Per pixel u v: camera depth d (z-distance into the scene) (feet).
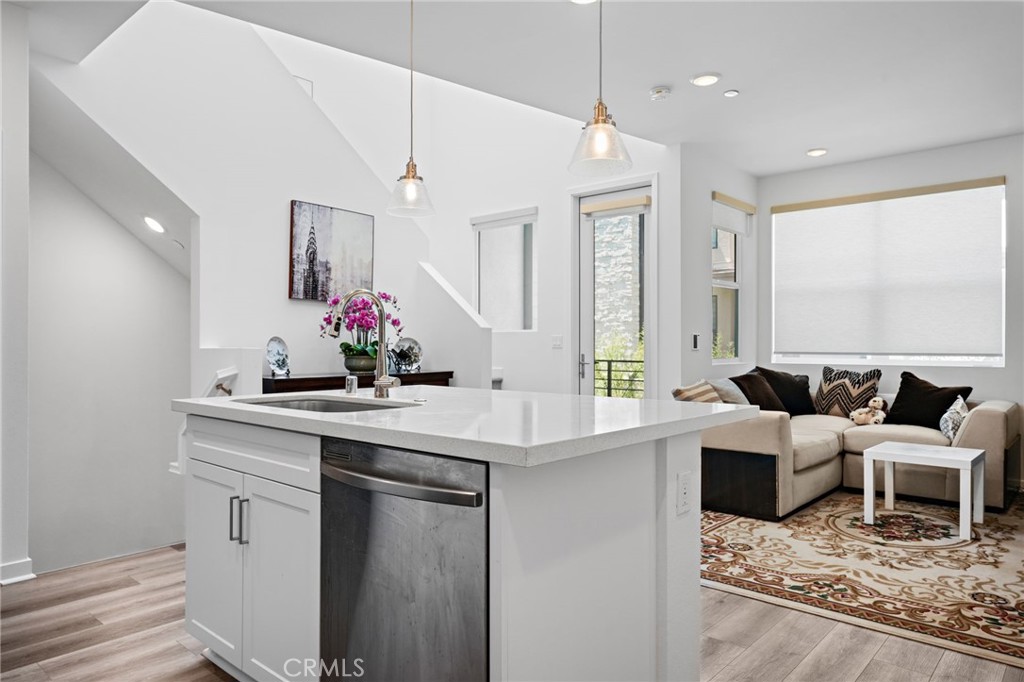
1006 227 15.44
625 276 17.13
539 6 9.07
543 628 4.67
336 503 5.48
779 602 8.68
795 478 13.09
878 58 10.91
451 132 21.13
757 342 19.35
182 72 12.60
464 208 20.65
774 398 15.21
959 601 8.65
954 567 9.96
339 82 19.56
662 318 16.08
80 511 14.32
